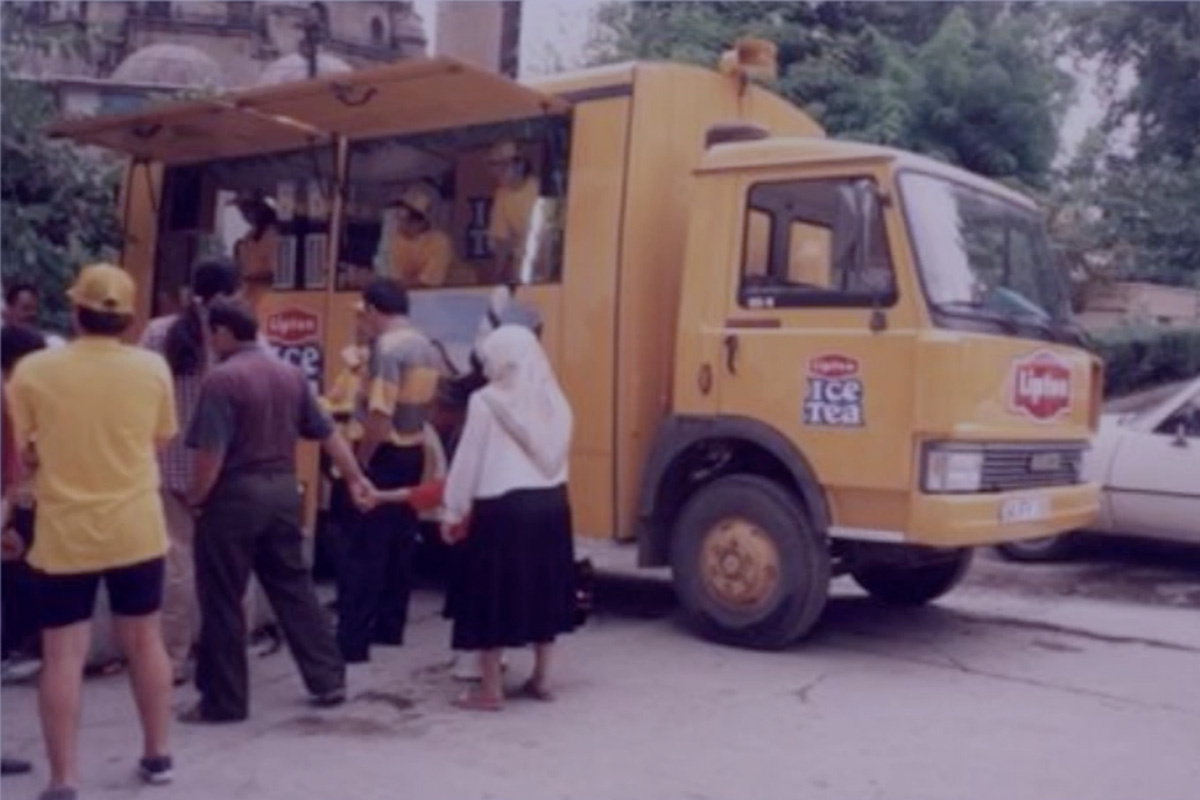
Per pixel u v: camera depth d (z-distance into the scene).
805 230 7.98
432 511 8.19
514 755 6.16
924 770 6.09
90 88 19.91
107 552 5.28
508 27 17.08
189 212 10.86
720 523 8.22
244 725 6.50
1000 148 18.70
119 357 5.36
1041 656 8.36
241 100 9.00
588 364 8.58
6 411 5.51
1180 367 18.05
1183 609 10.30
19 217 10.49
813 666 7.84
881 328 7.66
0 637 6.63
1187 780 6.05
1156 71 21.70
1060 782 5.98
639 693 7.20
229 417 6.30
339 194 9.77
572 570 7.00
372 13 27.11
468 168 9.27
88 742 6.21
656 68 8.61
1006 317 8.03
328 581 9.48
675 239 8.69
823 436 7.82
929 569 9.62
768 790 5.79
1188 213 21.42
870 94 18.09
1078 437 8.64
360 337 8.09
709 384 8.23
